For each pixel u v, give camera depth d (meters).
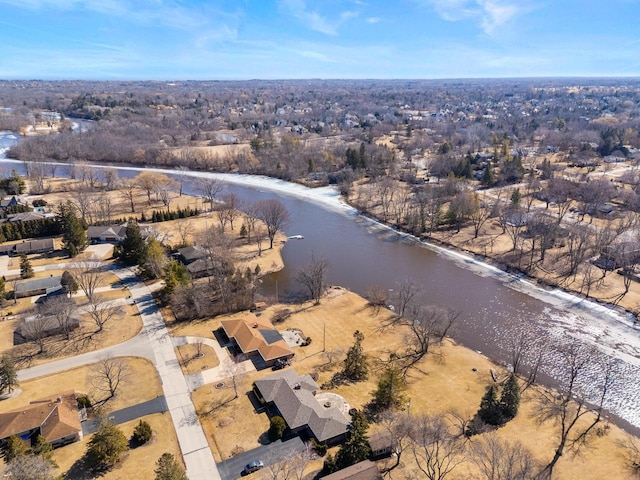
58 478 44.09
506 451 47.19
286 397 57.72
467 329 80.50
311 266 91.75
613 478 48.22
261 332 73.19
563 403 55.81
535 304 89.62
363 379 64.69
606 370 69.00
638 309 85.44
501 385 59.91
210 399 60.22
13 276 95.19
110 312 80.75
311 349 71.94
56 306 74.38
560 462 50.09
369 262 110.44
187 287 81.88
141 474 48.47
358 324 80.06
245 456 51.09
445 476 47.53
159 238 116.31
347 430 53.34
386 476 47.97
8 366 59.53
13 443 48.56
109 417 56.59
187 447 52.34
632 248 99.88
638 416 59.75
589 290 92.69
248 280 87.38
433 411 57.97
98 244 116.00
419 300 90.50
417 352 71.75
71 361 67.88
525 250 113.19
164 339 73.69
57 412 54.00
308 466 49.72
